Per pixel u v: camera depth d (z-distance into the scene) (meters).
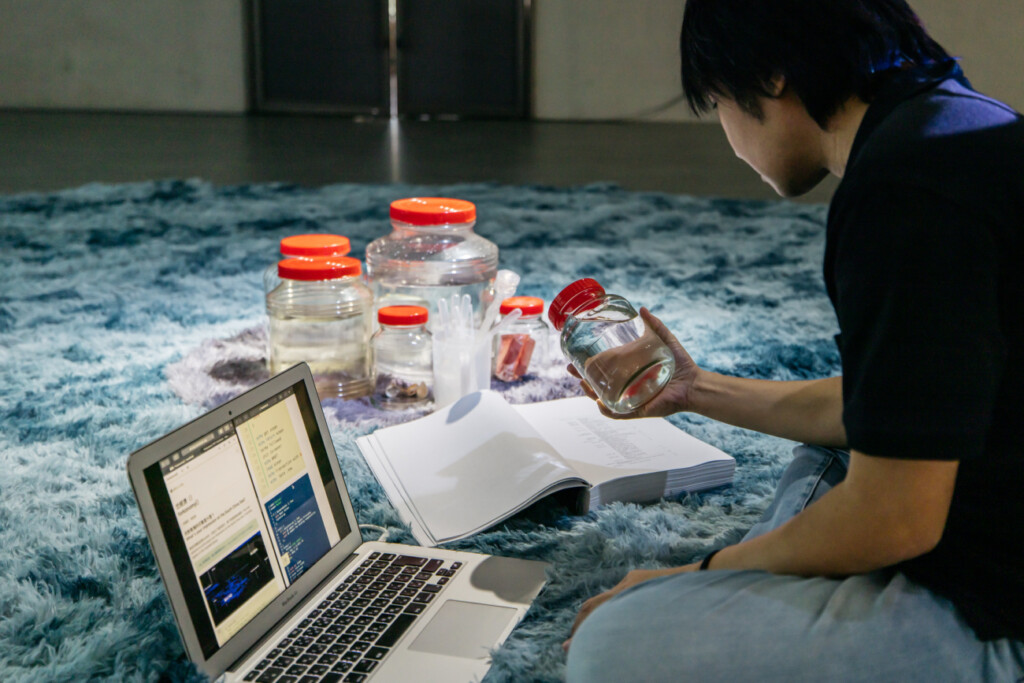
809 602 0.75
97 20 6.96
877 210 0.68
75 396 1.77
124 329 2.21
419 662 0.93
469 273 1.82
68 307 2.38
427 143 5.98
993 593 0.74
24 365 1.94
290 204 3.86
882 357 0.66
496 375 1.85
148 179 4.50
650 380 1.06
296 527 1.06
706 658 0.75
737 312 2.44
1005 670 0.74
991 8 6.84
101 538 1.25
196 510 0.93
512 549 1.21
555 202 4.05
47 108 7.09
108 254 2.97
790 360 2.03
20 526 1.29
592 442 1.45
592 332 1.09
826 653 0.73
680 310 2.43
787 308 2.50
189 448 0.93
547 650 0.98
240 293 2.55
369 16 7.12
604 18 7.16
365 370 1.81
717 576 0.79
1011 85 6.95
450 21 7.15
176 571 0.89
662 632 0.76
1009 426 0.72
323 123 6.91
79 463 1.48
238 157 5.25
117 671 0.97
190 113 7.22
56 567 1.19
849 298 0.69
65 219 3.49
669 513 1.31
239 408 1.01
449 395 1.67
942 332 0.65
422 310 1.75
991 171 0.67
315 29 7.13
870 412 0.66
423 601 1.04
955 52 6.96
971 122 0.69
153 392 1.80
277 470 1.05
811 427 1.05
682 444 1.46
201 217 3.57
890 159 0.68
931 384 0.65
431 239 1.82
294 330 1.78
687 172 5.14
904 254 0.66
